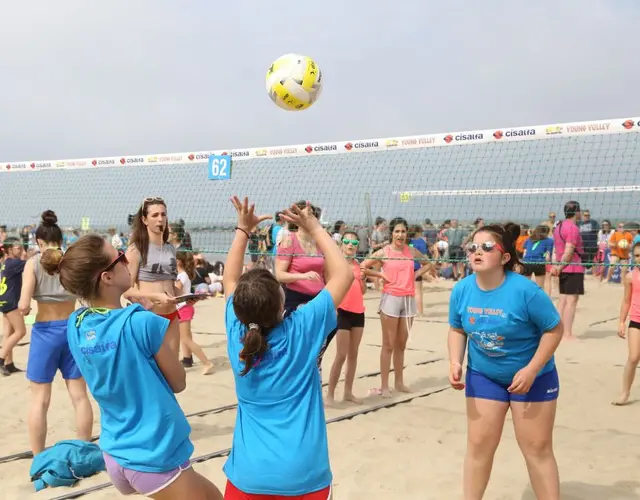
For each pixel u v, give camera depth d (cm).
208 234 977
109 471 226
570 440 439
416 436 452
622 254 1345
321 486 212
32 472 377
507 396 286
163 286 441
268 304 214
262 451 211
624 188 562
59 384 623
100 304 236
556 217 934
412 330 903
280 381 215
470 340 289
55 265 349
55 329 388
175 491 222
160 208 436
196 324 981
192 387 607
